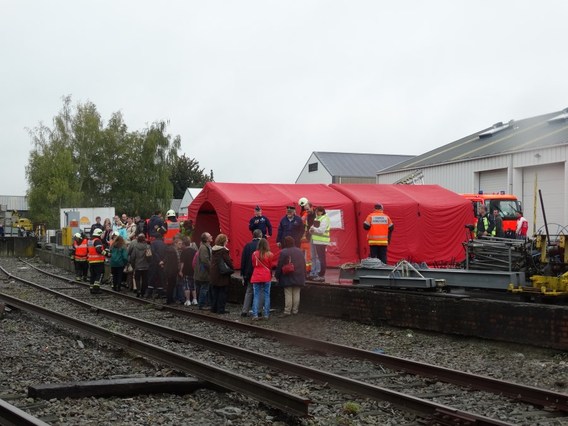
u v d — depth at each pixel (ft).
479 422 20.59
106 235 85.51
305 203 60.29
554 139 103.04
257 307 49.62
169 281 58.75
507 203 92.79
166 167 212.43
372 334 42.93
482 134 135.03
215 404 24.34
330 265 69.15
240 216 65.98
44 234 178.81
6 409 20.61
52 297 63.00
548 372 30.83
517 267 46.65
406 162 146.82
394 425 21.81
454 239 73.87
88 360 32.35
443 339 40.73
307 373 28.30
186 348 36.76
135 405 23.80
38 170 200.44
